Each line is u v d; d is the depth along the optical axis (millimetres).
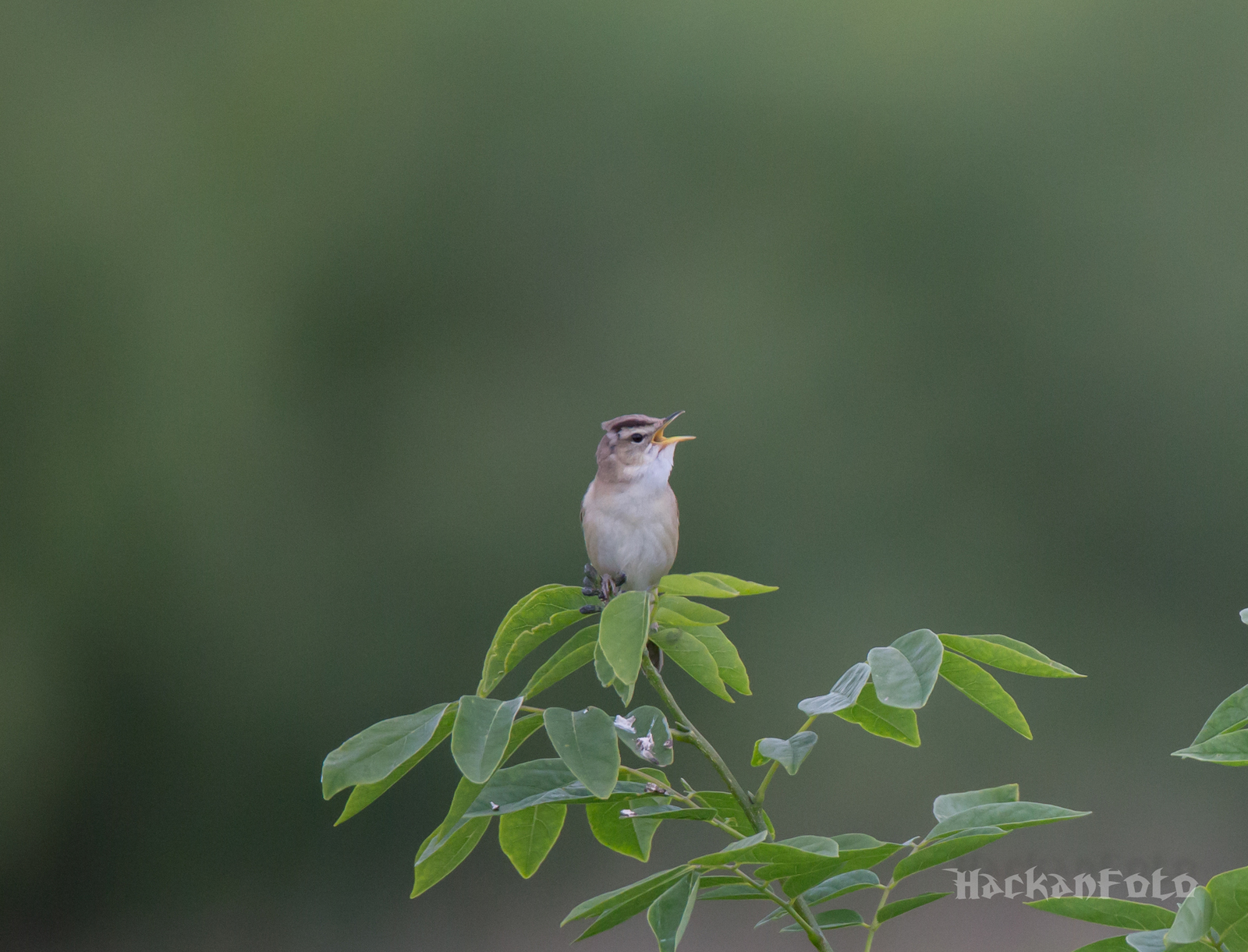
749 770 16391
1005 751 16031
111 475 17078
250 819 16703
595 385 18484
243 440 17672
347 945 15750
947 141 18641
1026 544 17641
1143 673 17109
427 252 18703
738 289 18703
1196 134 18359
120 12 18812
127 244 17875
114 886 16281
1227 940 2494
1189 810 15438
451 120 19062
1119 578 17453
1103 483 17672
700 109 19188
